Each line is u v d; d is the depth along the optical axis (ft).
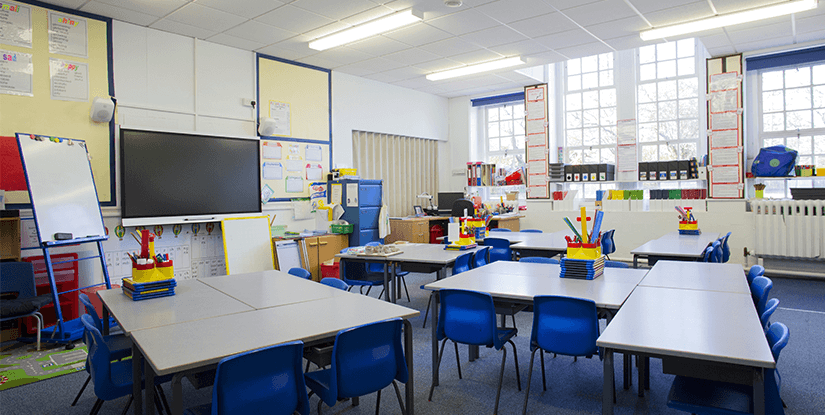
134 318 7.76
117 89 16.38
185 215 17.75
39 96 14.75
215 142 18.71
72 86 15.39
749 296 8.64
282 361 6.25
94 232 14.19
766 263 21.89
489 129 31.04
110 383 7.18
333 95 23.71
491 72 24.82
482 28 17.98
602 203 25.29
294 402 6.40
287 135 21.53
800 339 12.75
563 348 8.29
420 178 29.37
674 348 5.84
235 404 5.81
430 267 13.85
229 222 18.76
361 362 7.08
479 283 10.11
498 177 28.94
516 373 10.04
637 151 25.93
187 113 18.16
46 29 14.88
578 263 10.50
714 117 22.56
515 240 17.81
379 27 17.29
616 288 9.44
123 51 16.52
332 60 21.94
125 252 16.56
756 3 15.81
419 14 16.12
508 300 9.18
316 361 6.93
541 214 27.50
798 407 8.90
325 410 9.09
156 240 17.42
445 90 28.96
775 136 22.44
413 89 28.50
